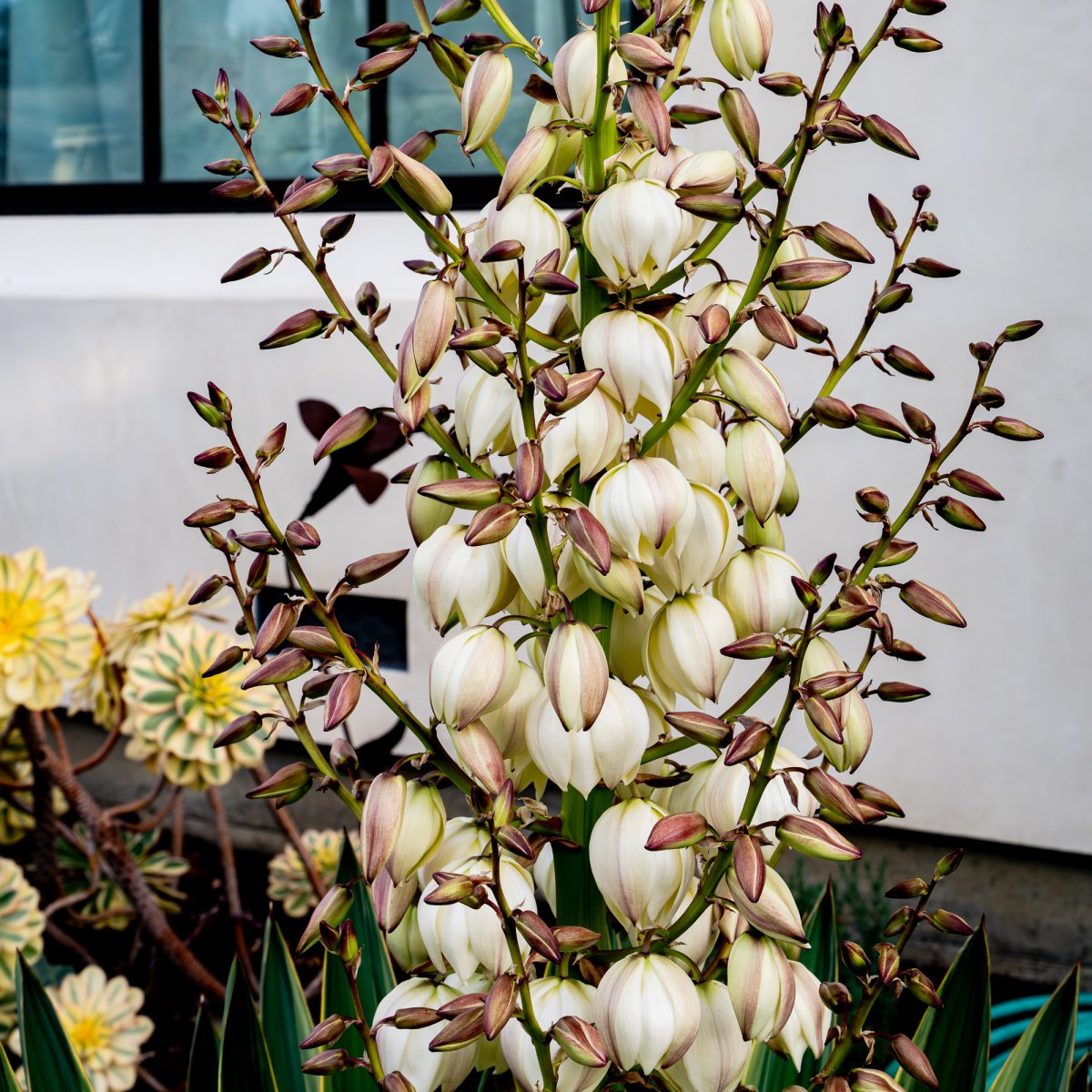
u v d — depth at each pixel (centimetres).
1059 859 227
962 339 218
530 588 68
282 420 261
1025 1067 103
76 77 294
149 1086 214
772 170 60
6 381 289
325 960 114
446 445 70
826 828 59
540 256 67
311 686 69
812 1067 110
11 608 196
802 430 70
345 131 273
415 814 64
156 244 281
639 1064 62
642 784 73
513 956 60
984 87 209
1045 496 217
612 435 66
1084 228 208
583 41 65
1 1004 194
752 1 63
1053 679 221
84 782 318
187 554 278
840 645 233
